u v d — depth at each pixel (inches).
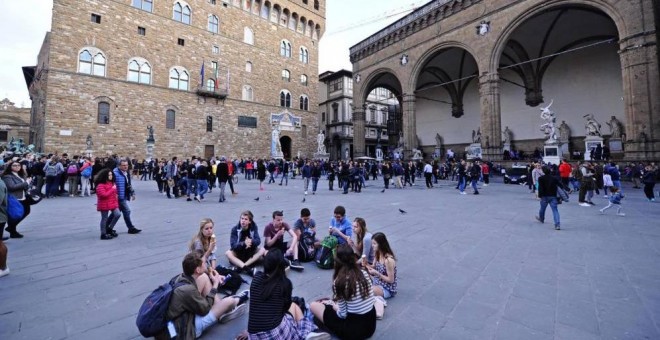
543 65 1223.5
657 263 211.0
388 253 168.6
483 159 1015.0
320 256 215.2
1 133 2292.1
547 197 338.0
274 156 1530.5
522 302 155.9
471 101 1535.4
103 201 276.7
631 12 724.7
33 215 394.0
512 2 948.6
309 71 1908.2
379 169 1384.1
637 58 713.0
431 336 125.7
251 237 215.3
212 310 134.7
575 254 233.9
